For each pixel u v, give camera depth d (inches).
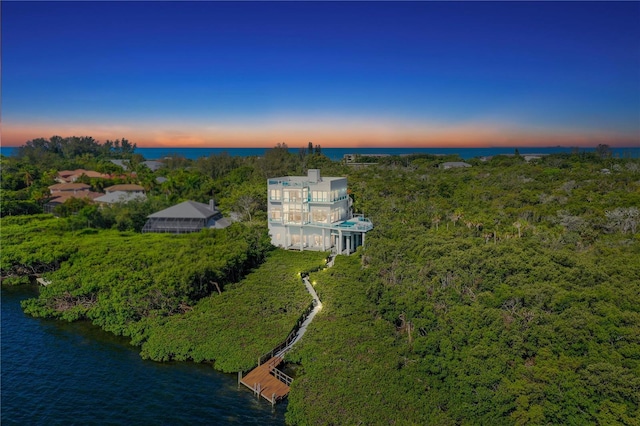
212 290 2343.8
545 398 1247.5
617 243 2372.0
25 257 2615.7
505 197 3565.5
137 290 2080.5
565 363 1321.4
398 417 1304.1
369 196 3929.6
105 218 3715.6
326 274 2507.4
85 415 1416.1
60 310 2192.4
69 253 2647.6
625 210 2785.4
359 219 3363.7
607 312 1481.3
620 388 1163.3
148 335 1916.8
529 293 1670.8
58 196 4968.0
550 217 2960.1
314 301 2199.8
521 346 1443.2
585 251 2308.1
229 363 1688.0
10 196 4635.8
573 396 1185.4
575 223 2753.4
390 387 1437.0
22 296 2481.5
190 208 3683.6
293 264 2733.8
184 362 1756.9
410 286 1964.8
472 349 1464.1
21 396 1515.7
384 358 1601.9
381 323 1852.9
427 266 2129.7
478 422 1251.8
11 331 2018.9
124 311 2026.3
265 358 1695.4
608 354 1315.2
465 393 1331.2
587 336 1389.0
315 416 1341.0
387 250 2507.4
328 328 1850.4
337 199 3270.2
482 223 2859.3
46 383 1599.4
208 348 1785.2
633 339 1336.1
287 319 1982.0
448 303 1753.2
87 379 1627.7
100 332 2023.9
